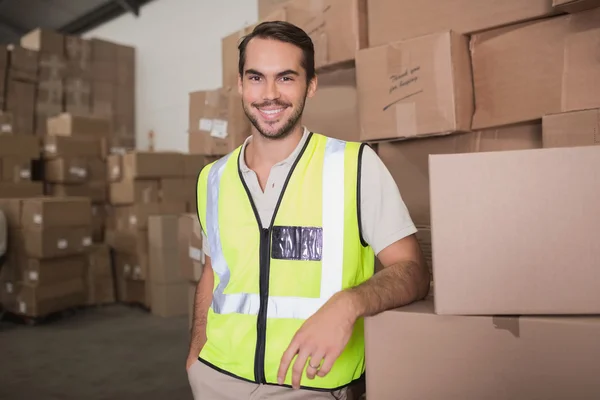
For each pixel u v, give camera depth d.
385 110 1.51
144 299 3.99
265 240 0.93
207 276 1.11
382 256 0.90
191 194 4.30
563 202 0.71
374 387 0.79
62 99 5.01
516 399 0.70
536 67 1.33
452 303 0.74
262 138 0.96
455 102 1.39
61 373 2.53
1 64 4.59
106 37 6.04
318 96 1.83
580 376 0.67
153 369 2.58
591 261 0.70
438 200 0.75
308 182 0.93
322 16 1.75
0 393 2.27
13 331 3.35
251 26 2.15
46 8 6.15
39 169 4.37
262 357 0.89
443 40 1.40
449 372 0.74
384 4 1.62
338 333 0.74
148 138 5.43
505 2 1.36
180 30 5.04
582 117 1.21
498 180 0.73
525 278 0.72
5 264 3.61
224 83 2.37
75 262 3.75
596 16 1.23
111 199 4.27
